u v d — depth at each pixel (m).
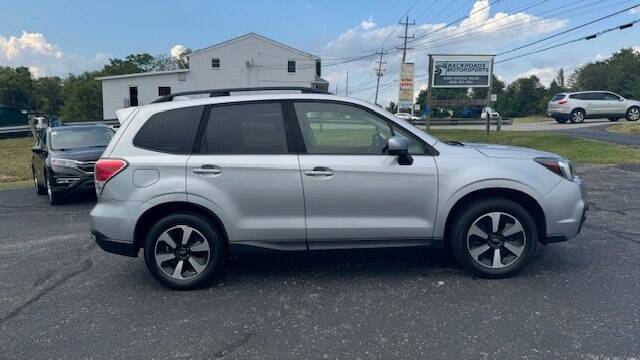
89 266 5.33
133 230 4.34
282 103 4.47
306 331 3.60
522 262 4.49
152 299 4.31
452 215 4.52
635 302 3.92
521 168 4.42
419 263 5.06
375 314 3.86
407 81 30.00
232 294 4.37
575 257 5.08
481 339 3.39
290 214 4.37
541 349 3.23
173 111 4.46
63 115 84.44
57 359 3.29
